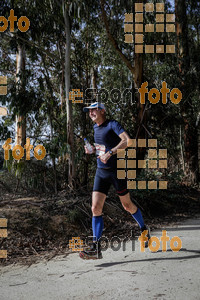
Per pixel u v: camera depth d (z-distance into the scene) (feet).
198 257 11.43
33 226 15.48
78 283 9.39
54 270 10.81
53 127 25.02
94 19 30.48
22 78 24.26
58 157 25.79
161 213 23.17
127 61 29.32
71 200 19.42
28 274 10.48
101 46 34.50
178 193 28.19
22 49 27.63
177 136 36.68
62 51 31.01
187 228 17.76
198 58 35.78
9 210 16.67
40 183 23.43
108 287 8.93
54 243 14.57
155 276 9.62
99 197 12.14
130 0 27.78
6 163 23.15
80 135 27.73
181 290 8.44
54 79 33.78
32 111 25.36
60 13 24.58
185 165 40.14
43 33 26.84
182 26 37.09
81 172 27.14
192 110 37.06
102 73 37.40
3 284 9.59
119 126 11.78
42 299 8.31
